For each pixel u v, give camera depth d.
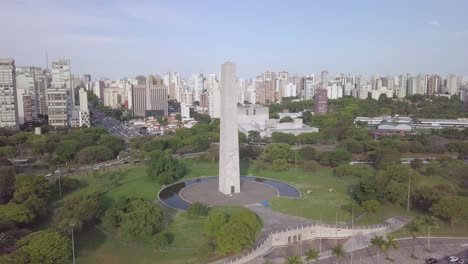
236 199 166.12
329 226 131.00
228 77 164.50
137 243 120.62
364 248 120.19
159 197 170.50
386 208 155.75
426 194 148.00
